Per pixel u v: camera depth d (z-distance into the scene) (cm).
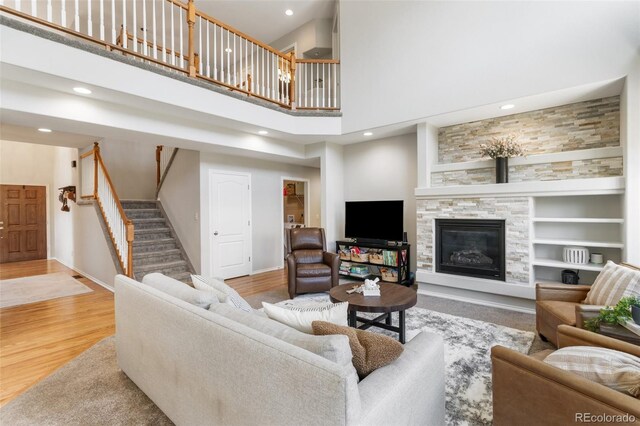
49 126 341
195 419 155
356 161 588
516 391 138
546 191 356
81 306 410
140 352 202
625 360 124
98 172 541
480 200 405
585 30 315
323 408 101
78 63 277
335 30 608
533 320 344
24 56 248
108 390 219
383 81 458
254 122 436
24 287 508
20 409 198
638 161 299
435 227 448
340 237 596
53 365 257
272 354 115
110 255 492
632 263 301
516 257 380
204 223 546
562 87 327
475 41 379
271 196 663
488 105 377
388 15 451
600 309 209
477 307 393
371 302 272
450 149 472
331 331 137
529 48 344
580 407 115
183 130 408
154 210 634
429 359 147
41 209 795
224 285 228
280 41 722
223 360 135
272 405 115
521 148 394
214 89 386
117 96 319
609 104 352
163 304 177
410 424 131
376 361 131
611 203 357
